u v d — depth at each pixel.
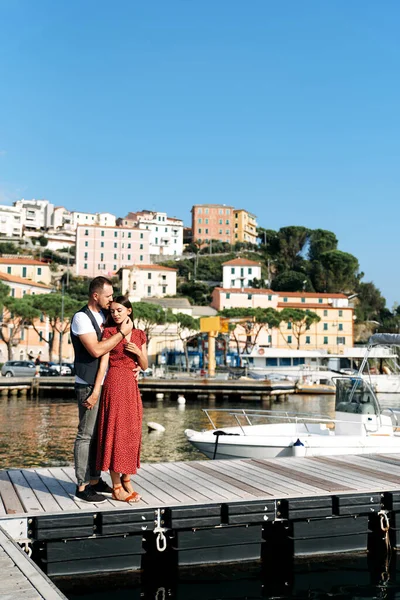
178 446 21.36
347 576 8.39
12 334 56.66
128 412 7.53
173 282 108.38
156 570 8.19
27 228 173.88
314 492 8.60
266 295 91.06
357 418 14.32
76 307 59.66
